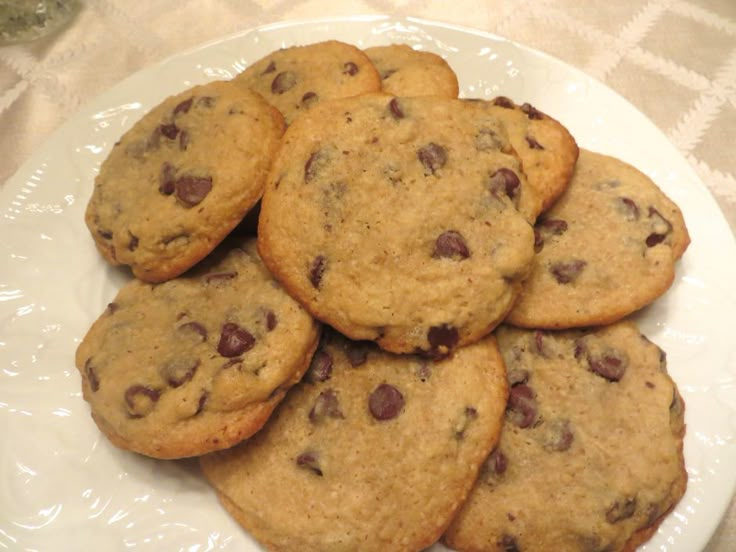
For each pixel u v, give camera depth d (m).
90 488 0.21
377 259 0.20
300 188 0.21
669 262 0.23
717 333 0.23
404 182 0.21
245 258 0.23
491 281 0.20
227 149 0.22
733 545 0.21
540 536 0.19
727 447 0.20
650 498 0.19
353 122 0.22
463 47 0.30
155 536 0.20
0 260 0.25
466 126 0.22
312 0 0.37
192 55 0.30
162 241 0.22
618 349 0.21
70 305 0.24
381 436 0.19
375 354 0.21
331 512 0.19
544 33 0.35
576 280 0.22
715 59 0.33
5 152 0.31
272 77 0.26
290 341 0.20
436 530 0.19
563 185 0.23
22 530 0.20
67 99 0.33
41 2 0.35
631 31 0.34
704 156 0.30
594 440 0.20
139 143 0.24
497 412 0.20
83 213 0.26
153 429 0.19
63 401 0.22
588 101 0.28
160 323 0.21
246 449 0.20
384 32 0.30
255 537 0.19
